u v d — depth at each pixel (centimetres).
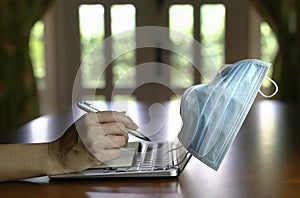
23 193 72
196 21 368
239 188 73
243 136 128
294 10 319
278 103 219
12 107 326
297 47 314
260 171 85
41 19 351
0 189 74
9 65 326
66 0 370
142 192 71
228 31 367
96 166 81
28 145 80
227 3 365
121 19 370
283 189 72
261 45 364
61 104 374
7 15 326
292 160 95
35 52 371
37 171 78
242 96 75
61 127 155
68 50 373
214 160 76
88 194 70
